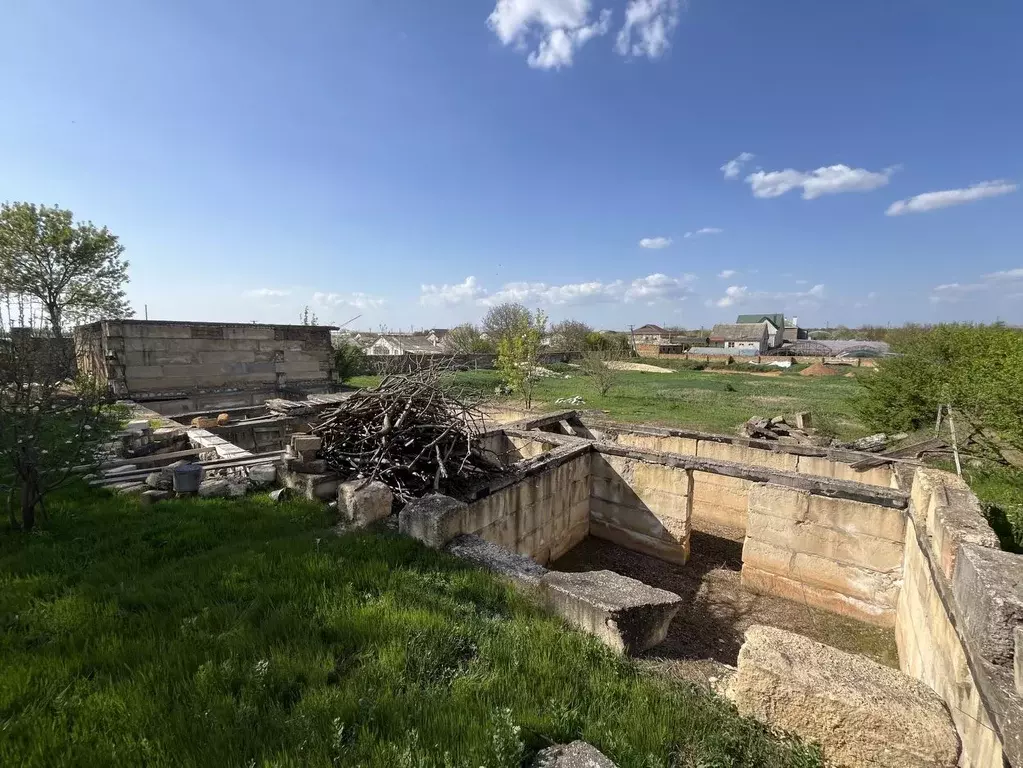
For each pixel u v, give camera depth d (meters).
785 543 5.96
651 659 3.12
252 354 14.90
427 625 2.94
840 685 2.30
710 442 8.76
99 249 18.95
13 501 4.37
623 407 20.97
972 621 2.31
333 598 3.21
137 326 12.60
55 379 4.80
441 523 4.23
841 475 7.68
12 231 16.84
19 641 2.64
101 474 6.00
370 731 2.11
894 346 14.98
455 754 1.98
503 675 2.58
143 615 2.93
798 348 67.31
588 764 1.93
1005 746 1.80
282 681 2.39
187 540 4.20
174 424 9.31
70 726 2.08
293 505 5.12
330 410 6.48
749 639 2.70
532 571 3.88
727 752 2.18
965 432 7.88
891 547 5.23
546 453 6.97
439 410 6.44
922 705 2.21
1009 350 9.00
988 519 4.42
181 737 2.00
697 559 7.24
